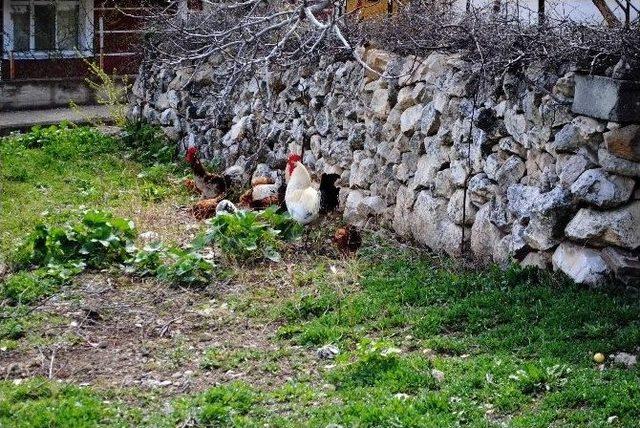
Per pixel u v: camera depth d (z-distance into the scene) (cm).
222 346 834
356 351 792
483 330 818
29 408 694
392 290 922
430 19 1073
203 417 678
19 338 855
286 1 1309
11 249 1104
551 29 947
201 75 1577
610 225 840
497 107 961
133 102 1858
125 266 1041
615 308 804
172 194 1388
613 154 838
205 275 1009
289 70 1340
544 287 867
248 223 1075
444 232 1018
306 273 1005
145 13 2117
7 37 2281
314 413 686
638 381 692
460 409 676
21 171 1507
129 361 807
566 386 695
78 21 2353
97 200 1361
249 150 1396
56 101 2244
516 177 938
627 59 823
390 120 1128
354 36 1229
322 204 1202
